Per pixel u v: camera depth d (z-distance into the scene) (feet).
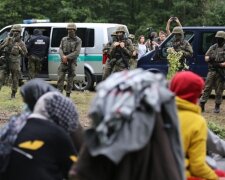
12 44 53.21
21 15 132.67
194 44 56.95
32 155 13.21
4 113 44.50
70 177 10.82
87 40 62.13
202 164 13.91
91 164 10.69
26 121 13.64
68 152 13.42
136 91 10.66
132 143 10.38
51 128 13.41
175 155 11.12
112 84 10.84
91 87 62.64
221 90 48.03
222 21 138.21
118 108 10.44
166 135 10.96
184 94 14.15
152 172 10.70
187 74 14.24
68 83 53.21
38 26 63.93
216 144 17.56
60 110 13.61
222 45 47.29
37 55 61.46
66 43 52.80
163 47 56.90
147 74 11.15
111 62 48.49
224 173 16.75
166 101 10.91
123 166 10.56
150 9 140.46
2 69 53.42
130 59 50.55
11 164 13.34
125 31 49.42
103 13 139.33
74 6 135.13
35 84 14.47
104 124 10.43
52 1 134.62
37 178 13.09
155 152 10.74
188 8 137.69
